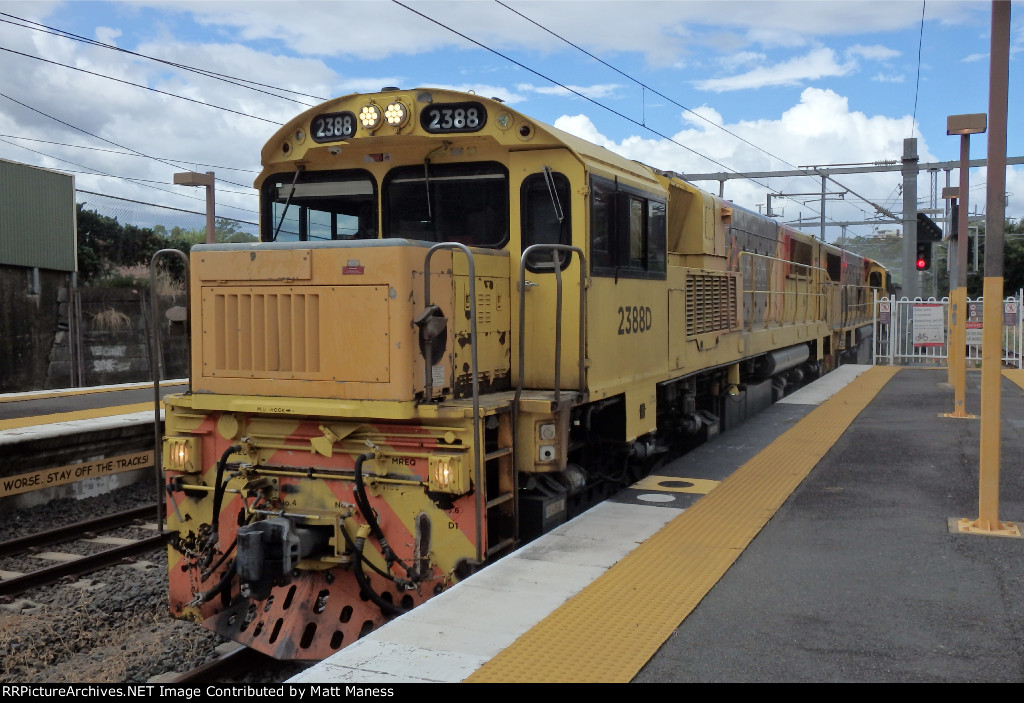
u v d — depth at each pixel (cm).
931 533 624
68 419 1175
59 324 2280
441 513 549
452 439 541
